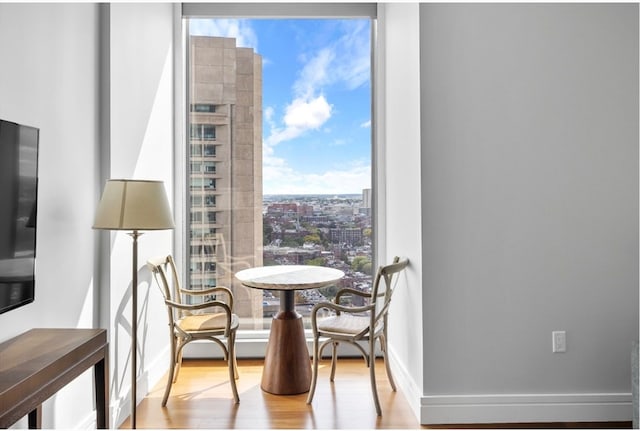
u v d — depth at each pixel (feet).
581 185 8.18
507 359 8.18
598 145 8.18
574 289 8.18
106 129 7.91
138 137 9.20
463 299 8.15
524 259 8.17
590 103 8.17
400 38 9.87
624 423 8.13
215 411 8.69
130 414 8.57
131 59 8.84
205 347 11.68
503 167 8.14
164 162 10.87
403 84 9.59
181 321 9.59
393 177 10.92
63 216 6.77
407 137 9.25
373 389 8.55
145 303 9.59
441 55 8.12
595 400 8.17
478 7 8.13
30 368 4.68
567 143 8.16
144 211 6.94
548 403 8.18
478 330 8.17
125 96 8.56
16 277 5.43
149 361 9.82
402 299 9.82
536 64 8.14
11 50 5.68
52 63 6.51
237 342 11.73
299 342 9.61
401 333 9.95
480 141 8.13
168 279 11.05
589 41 8.16
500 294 8.18
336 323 9.43
